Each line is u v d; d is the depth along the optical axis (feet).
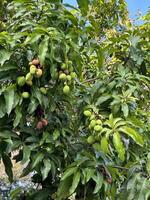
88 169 8.27
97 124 8.45
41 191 9.36
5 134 8.05
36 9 9.11
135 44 10.37
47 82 8.66
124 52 10.77
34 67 8.09
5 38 8.03
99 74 10.54
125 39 10.62
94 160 8.46
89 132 9.09
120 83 9.39
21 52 8.36
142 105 10.91
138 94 10.43
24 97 8.11
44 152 8.44
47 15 9.00
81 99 9.53
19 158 8.76
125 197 8.14
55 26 8.95
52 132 8.85
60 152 8.96
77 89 9.80
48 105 8.63
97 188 8.13
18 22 9.11
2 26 10.36
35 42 7.97
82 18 9.78
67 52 8.47
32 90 8.20
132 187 7.91
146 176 8.19
